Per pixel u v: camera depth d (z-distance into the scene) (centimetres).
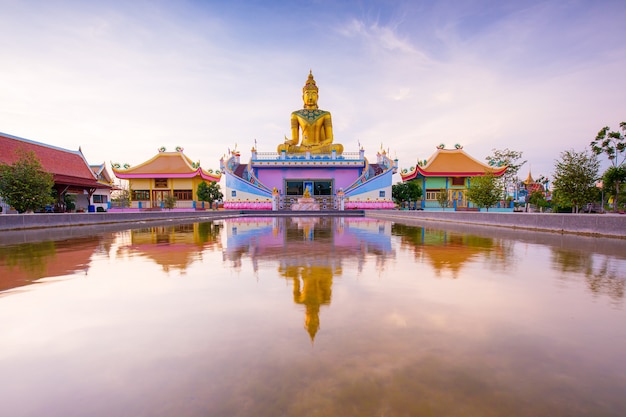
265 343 307
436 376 251
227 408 213
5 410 214
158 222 2253
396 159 4506
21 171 1972
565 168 1989
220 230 1574
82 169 3666
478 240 1114
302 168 4450
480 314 382
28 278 562
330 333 328
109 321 364
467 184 4244
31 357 285
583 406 215
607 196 2762
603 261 713
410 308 404
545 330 336
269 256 788
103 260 736
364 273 599
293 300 436
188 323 356
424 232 1443
